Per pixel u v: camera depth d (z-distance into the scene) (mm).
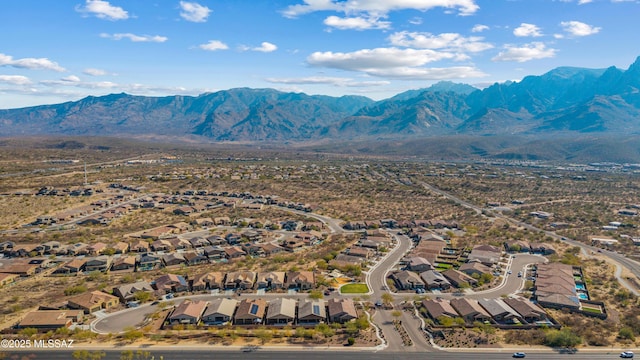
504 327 139750
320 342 130250
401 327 140000
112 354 121625
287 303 153125
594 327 139625
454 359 121000
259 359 120125
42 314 140375
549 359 120625
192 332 135375
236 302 155625
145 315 148000
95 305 150375
